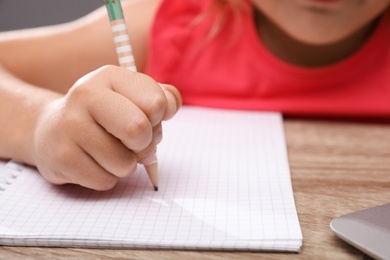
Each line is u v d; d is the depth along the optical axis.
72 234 0.32
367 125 0.60
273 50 0.71
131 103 0.36
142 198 0.38
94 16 0.79
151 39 0.74
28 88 0.49
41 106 0.44
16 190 0.40
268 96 0.69
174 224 0.34
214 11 0.74
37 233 0.33
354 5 0.61
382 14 0.67
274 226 0.33
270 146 0.49
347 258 0.30
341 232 0.31
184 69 0.72
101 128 0.37
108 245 0.32
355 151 0.49
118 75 0.38
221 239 0.31
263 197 0.38
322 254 0.31
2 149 0.46
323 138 0.54
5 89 0.49
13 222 0.34
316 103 0.65
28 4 1.18
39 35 0.74
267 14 0.65
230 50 0.72
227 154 0.47
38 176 0.43
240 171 0.43
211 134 0.54
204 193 0.39
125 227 0.33
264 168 0.43
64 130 0.38
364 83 0.66
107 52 0.73
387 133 0.56
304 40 0.64
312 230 0.33
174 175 0.42
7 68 0.63
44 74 0.71
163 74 0.73
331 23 0.62
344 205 0.37
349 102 0.65
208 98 0.71
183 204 0.37
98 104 0.36
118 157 0.37
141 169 0.43
